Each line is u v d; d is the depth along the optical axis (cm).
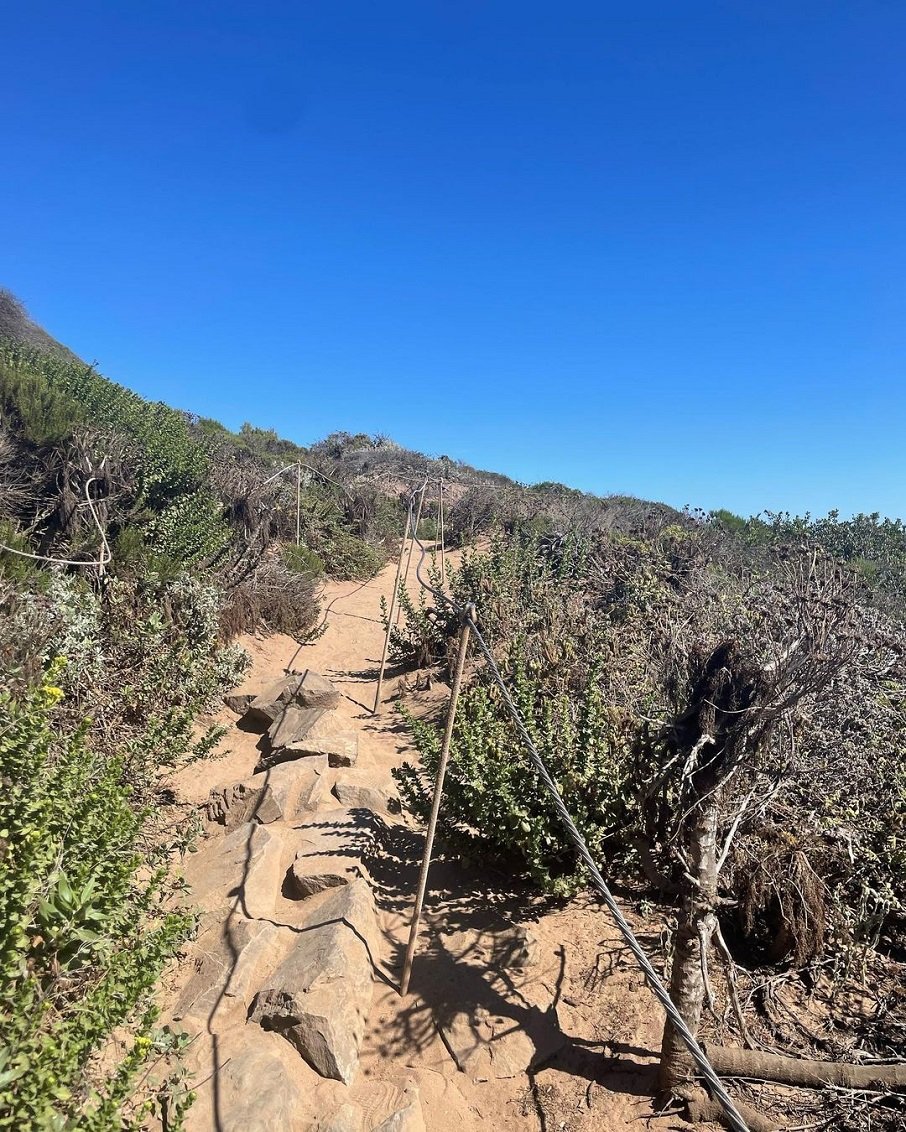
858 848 384
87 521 795
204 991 348
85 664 530
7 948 243
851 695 401
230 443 1962
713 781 298
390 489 2320
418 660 891
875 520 1498
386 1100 311
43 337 2133
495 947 397
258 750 650
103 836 310
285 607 1013
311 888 425
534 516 1706
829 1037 340
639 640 668
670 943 382
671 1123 299
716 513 1827
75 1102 239
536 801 432
